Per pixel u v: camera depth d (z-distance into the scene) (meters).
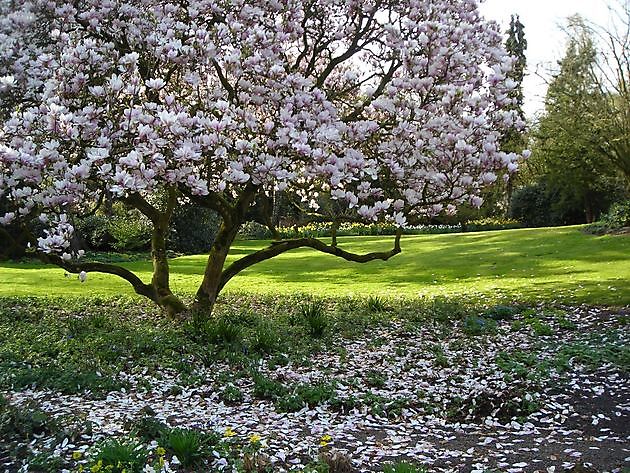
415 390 6.47
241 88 7.54
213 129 6.41
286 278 17.64
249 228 36.59
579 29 22.27
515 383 6.61
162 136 6.36
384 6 8.78
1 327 9.04
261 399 6.11
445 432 5.33
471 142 7.46
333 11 8.89
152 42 7.65
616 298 11.89
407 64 7.98
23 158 5.99
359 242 29.77
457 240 27.05
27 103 7.89
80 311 10.84
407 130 7.51
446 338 9.01
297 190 8.14
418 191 8.07
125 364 7.06
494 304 11.87
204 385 6.47
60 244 6.59
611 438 5.18
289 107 7.22
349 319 10.23
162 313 10.26
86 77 6.98
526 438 5.18
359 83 9.14
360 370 7.21
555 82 22.77
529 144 27.91
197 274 19.06
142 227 26.22
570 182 28.20
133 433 4.53
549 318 10.40
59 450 4.34
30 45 7.94
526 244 22.64
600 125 21.66
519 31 42.41
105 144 6.39
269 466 4.17
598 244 20.58
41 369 6.53
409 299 12.57
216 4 7.81
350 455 4.58
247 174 6.64
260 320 9.72
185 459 4.14
